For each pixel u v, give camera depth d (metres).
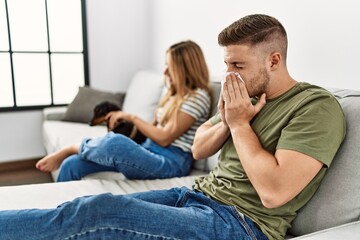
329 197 1.10
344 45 1.49
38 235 0.91
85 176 1.83
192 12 2.69
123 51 3.53
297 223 1.17
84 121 2.95
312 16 1.64
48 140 2.69
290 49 1.79
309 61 1.68
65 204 0.95
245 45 1.11
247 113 1.14
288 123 1.08
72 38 3.37
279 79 1.17
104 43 3.44
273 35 1.11
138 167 1.71
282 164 0.98
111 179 1.76
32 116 3.27
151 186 1.66
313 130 1.00
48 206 1.37
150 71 3.29
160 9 3.25
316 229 1.12
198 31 2.63
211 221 1.05
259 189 1.00
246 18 1.16
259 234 1.07
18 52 3.19
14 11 3.11
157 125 2.12
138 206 0.98
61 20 3.29
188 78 1.94
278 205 0.98
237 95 1.14
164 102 2.12
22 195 1.46
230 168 1.24
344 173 1.09
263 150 1.06
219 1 2.34
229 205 1.15
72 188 1.57
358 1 1.42
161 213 1.00
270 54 1.12
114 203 0.95
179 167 1.86
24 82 3.26
